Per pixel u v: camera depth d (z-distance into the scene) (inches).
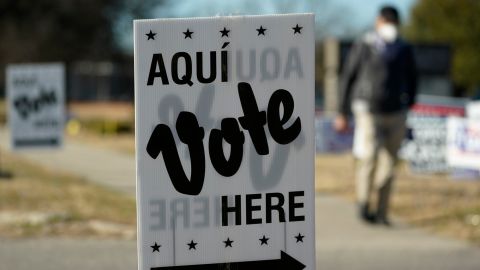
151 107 192.4
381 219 550.6
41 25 2758.4
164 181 193.9
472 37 2623.0
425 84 1445.6
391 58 540.1
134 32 191.2
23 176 771.4
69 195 646.5
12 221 531.8
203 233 195.9
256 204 197.0
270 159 196.7
